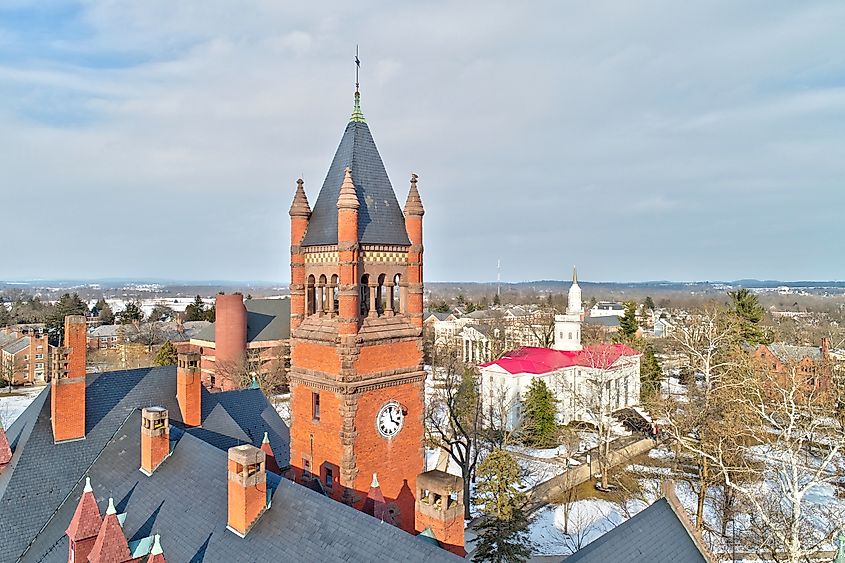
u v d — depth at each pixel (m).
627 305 142.38
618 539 23.44
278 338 122.44
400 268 34.94
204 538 26.23
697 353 72.75
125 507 31.38
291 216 35.75
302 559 22.75
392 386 33.69
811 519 57.38
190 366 43.06
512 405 89.56
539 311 183.00
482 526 51.19
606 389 94.94
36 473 35.03
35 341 146.25
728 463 55.78
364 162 34.91
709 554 26.39
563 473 76.31
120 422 39.56
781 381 74.06
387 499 33.69
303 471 34.72
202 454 31.89
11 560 31.66
